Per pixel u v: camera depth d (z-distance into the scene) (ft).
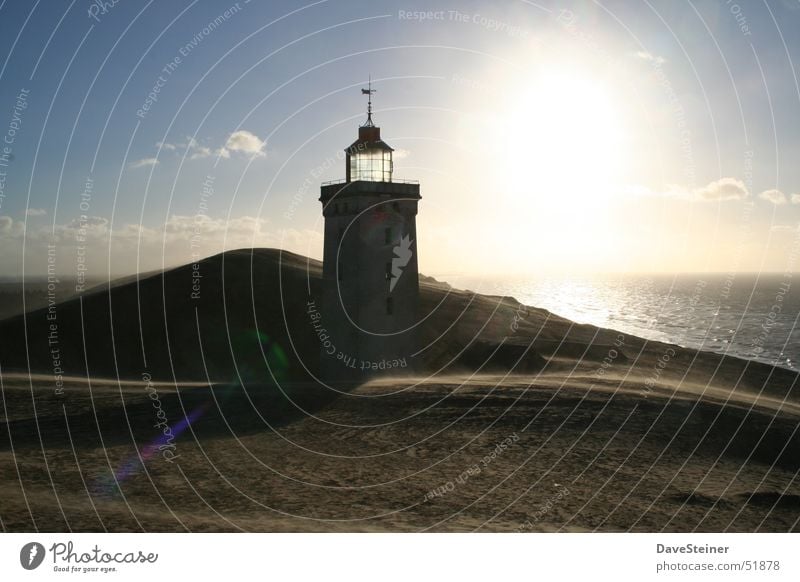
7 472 85.61
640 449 105.09
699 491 89.56
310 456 99.40
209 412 124.06
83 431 108.99
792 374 249.34
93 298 267.18
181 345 232.94
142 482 85.05
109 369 217.15
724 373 238.89
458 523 75.20
